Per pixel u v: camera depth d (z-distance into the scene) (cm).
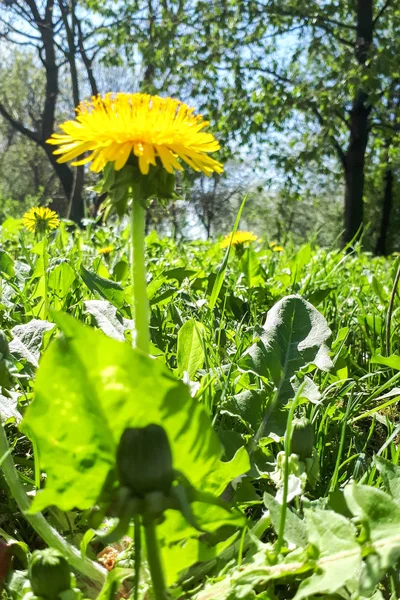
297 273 359
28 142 3888
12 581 92
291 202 2042
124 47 2094
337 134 1894
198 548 85
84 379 71
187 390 72
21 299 235
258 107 1914
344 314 283
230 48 2011
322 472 140
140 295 110
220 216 3784
